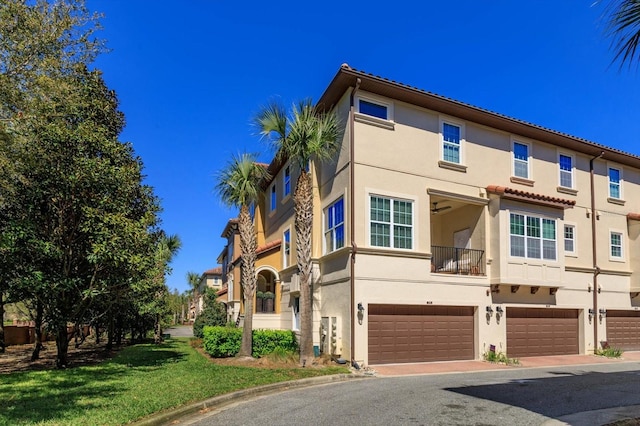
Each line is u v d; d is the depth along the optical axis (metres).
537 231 18.38
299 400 9.65
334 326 15.93
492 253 17.72
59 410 7.97
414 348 15.89
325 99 17.38
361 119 16.12
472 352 16.97
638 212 23.39
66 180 12.88
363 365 14.70
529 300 18.41
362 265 15.30
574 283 19.98
